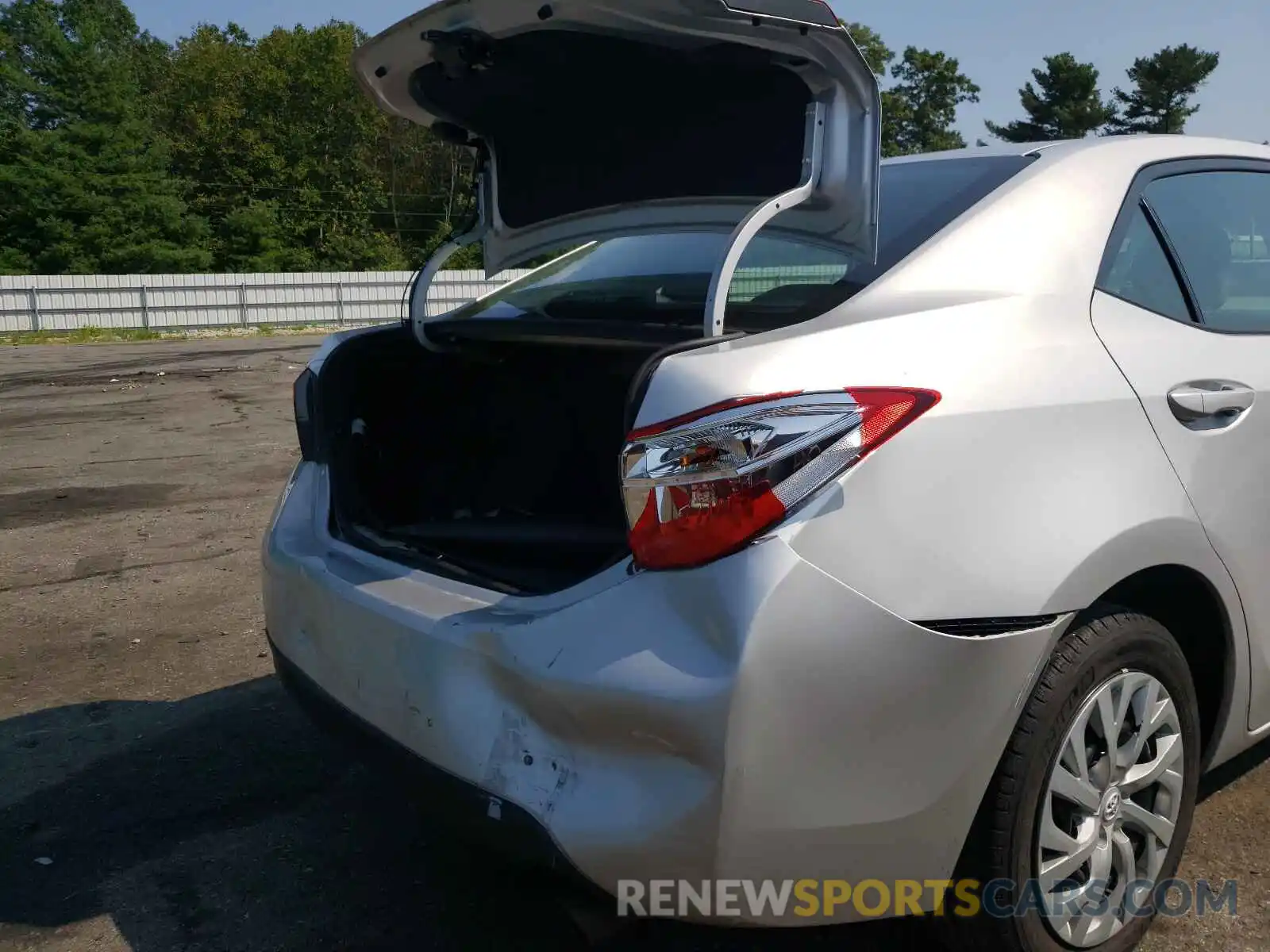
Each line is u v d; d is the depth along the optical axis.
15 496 7.41
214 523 6.54
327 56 50.91
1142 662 2.20
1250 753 3.30
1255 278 2.81
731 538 1.76
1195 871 2.69
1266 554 2.47
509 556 2.34
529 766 1.91
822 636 1.76
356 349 2.81
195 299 33.12
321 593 2.38
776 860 1.80
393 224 52.53
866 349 1.96
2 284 31.06
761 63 2.12
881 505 1.83
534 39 2.26
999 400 2.00
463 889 2.73
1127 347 2.28
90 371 17.64
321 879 2.78
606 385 2.57
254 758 3.45
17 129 40.12
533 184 2.80
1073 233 2.35
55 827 3.05
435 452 2.88
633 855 1.79
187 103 51.41
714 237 2.83
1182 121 54.09
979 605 1.88
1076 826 2.16
